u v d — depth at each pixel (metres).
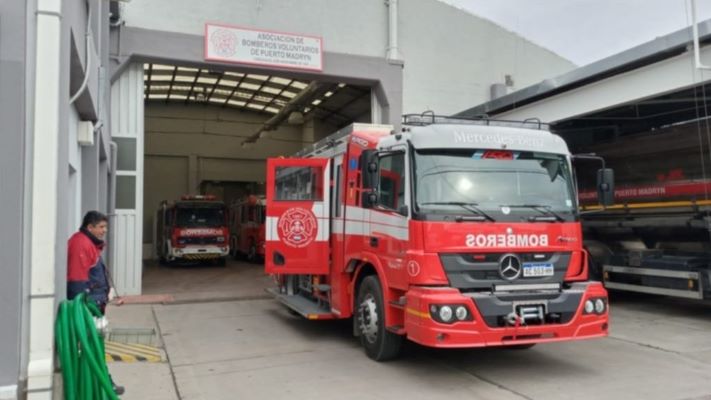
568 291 6.38
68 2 4.48
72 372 3.86
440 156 6.54
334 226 8.78
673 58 9.73
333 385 6.37
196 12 13.96
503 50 18.28
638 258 11.37
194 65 13.85
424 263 6.14
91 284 5.60
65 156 4.30
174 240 23.17
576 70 11.61
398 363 7.30
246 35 14.01
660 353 7.74
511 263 6.33
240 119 30.25
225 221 24.05
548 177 6.86
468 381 6.48
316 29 15.24
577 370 6.90
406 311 6.33
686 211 10.56
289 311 11.57
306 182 8.98
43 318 3.72
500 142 6.71
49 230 3.77
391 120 15.43
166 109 29.30
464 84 17.72
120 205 13.59
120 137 13.64
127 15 13.43
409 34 17.09
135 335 8.62
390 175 6.94
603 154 12.48
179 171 29.67
